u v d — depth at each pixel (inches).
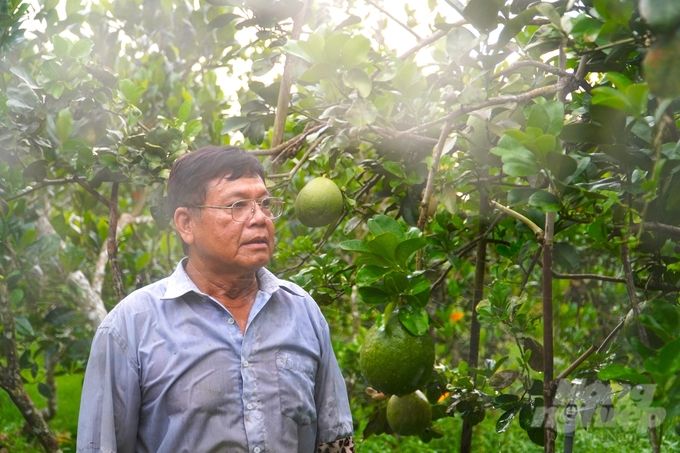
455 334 174.7
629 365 88.3
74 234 225.1
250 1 122.3
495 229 136.8
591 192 84.0
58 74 123.6
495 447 199.8
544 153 81.7
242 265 83.9
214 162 84.2
